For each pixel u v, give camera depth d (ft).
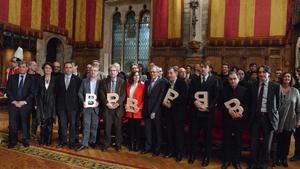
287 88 19.22
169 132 20.56
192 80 20.01
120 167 17.58
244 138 19.53
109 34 48.70
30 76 21.91
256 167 17.99
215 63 38.42
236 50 37.76
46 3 45.68
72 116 21.81
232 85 18.40
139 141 22.17
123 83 21.97
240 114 17.88
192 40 38.81
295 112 19.01
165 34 41.78
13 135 21.36
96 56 48.24
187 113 20.47
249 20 37.24
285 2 35.40
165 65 41.63
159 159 19.86
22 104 21.21
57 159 18.76
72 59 49.70
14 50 41.32
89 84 21.86
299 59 33.30
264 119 17.70
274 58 35.91
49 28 46.14
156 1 42.65
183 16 40.52
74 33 49.60
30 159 18.53
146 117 21.13
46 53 46.44
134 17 46.98
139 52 46.62
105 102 21.52
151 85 21.13
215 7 38.65
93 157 19.54
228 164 18.54
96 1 48.57
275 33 35.86
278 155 19.60
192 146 19.47
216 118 21.21
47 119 22.18
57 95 22.22
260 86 18.07
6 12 40.09
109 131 21.56
